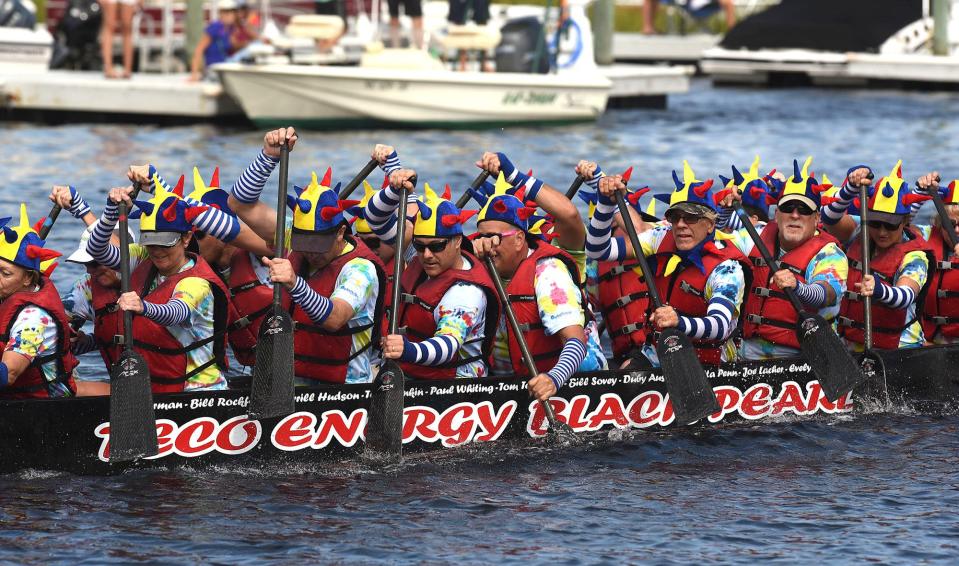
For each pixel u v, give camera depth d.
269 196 50.34
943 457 25.55
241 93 67.62
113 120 71.06
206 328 23.97
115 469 23.03
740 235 29.30
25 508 21.47
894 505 22.75
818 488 23.62
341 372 24.69
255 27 77.94
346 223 24.33
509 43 72.62
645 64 107.38
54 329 23.27
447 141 66.00
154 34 91.25
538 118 72.38
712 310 26.06
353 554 20.30
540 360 25.47
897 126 74.25
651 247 27.78
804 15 98.88
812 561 20.28
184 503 22.08
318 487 23.09
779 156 63.09
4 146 60.19
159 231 23.08
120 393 22.52
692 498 23.03
